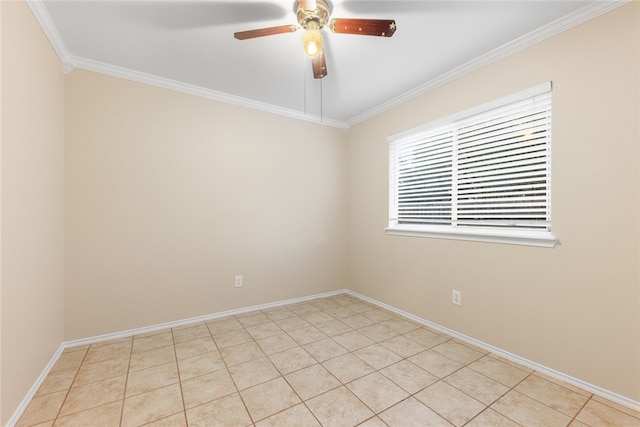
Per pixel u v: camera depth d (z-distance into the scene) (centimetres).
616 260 159
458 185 249
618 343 158
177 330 259
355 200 370
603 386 164
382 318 291
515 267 205
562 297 181
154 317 257
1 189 133
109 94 238
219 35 197
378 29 160
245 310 307
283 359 208
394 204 317
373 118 339
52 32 187
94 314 232
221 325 272
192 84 270
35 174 170
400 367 197
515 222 208
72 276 223
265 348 225
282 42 205
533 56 194
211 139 287
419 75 252
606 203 163
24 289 155
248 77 256
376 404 159
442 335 250
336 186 376
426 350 222
